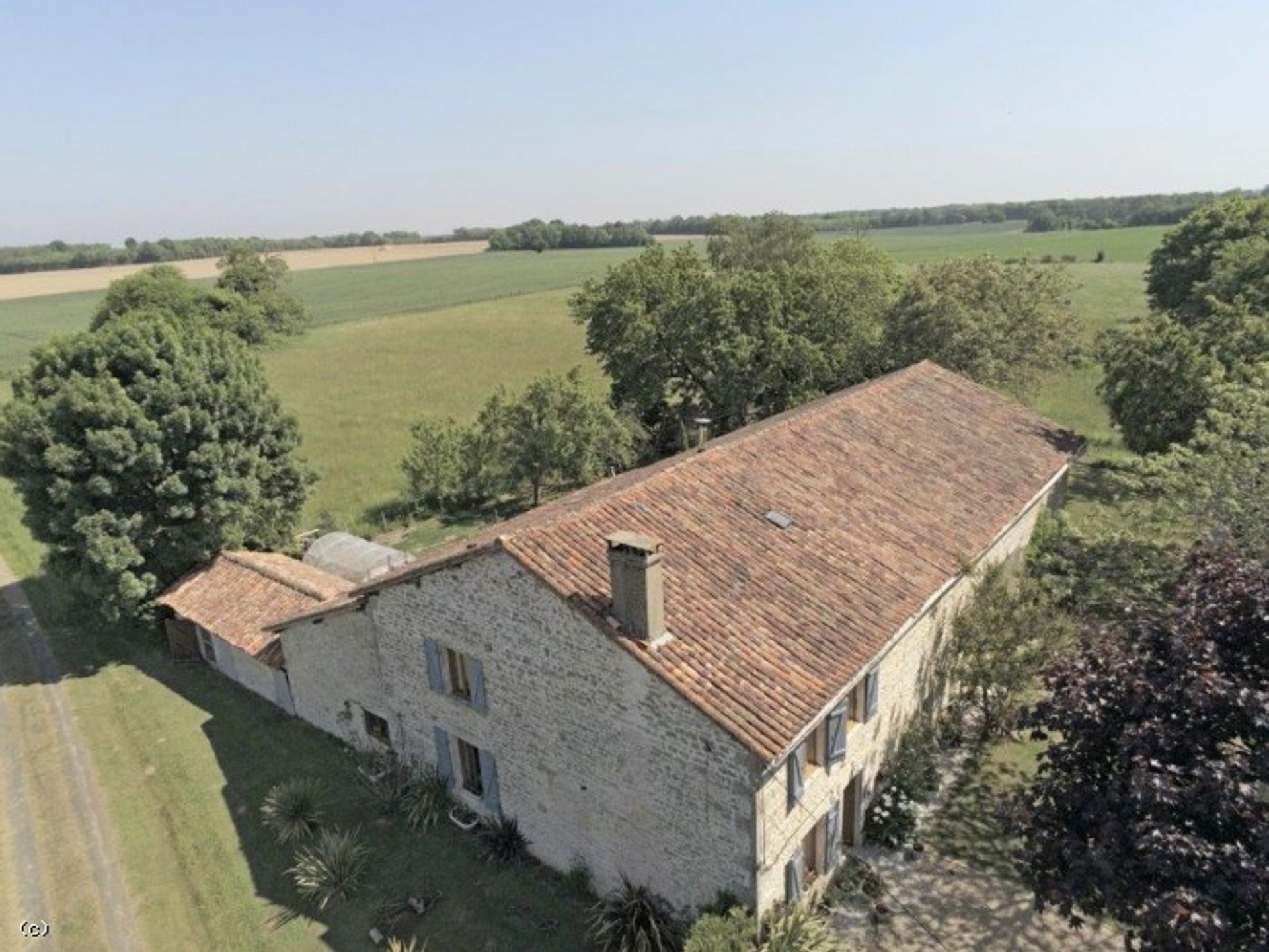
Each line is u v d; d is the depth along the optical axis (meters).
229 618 25.05
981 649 19.38
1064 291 40.81
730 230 101.06
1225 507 21.64
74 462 26.16
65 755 22.72
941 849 16.91
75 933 16.67
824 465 21.12
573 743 15.26
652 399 44.19
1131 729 11.66
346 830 18.73
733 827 13.30
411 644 18.03
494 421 39.69
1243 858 10.05
